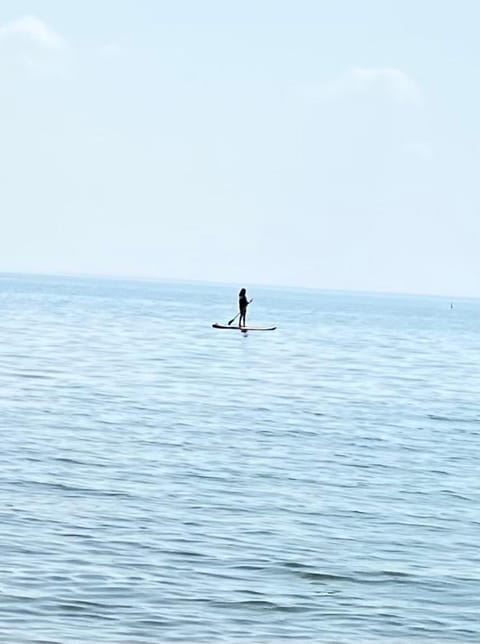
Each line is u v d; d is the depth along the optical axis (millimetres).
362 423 42500
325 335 108750
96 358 65875
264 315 160375
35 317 114125
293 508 26328
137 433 36719
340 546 22922
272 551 22234
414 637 17641
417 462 33938
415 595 19797
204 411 43562
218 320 129250
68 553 21297
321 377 61219
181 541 22672
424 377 65062
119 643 16797
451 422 44312
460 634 17859
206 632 17469
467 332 140375
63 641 16688
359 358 77812
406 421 43875
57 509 24922
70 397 46000
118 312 139750
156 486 28062
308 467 32031
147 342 83000
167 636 17203
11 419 38562
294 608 18797
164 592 19266
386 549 22875
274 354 76500
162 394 48812
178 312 151125
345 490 28875
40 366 58969
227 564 21172
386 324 151500
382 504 27344
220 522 24500
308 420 42500
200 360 68125
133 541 22469
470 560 22281
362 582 20438
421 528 24922
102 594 18953
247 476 30094
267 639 17297
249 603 18938
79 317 119688
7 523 23344
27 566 20266
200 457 32688
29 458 31031
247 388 53250
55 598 18594
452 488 29922
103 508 25250
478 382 63844
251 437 37250
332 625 18047
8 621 17391
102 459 31469
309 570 21031
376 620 18375
